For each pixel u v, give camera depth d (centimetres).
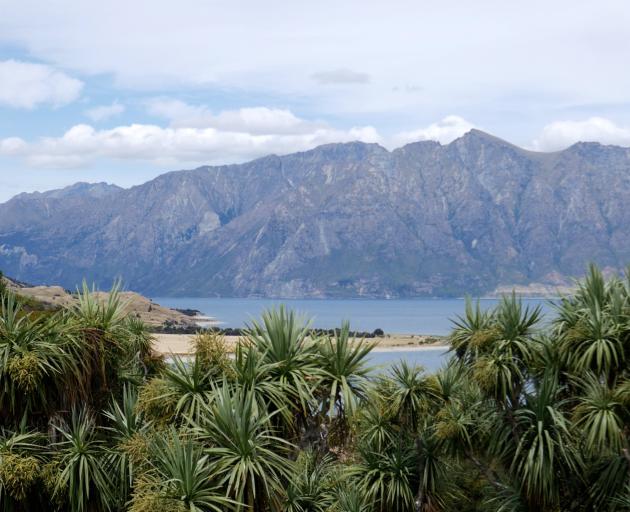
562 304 1498
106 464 1331
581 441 1464
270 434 1198
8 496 1261
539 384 1514
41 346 1306
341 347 1245
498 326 1528
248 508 1076
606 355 1347
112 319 1448
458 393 1652
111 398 1445
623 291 1513
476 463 1585
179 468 1069
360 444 1672
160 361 1652
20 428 1304
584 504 1477
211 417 1146
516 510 1455
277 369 1230
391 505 1628
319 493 1583
